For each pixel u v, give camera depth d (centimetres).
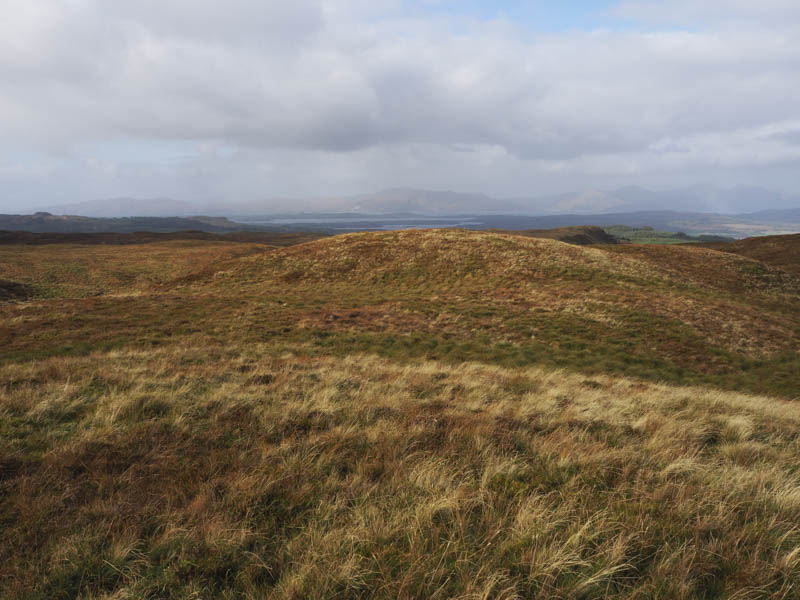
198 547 365
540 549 355
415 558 343
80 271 6044
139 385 875
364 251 4909
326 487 472
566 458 541
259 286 4147
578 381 1321
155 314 2581
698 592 320
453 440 616
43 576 332
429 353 2038
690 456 579
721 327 2516
